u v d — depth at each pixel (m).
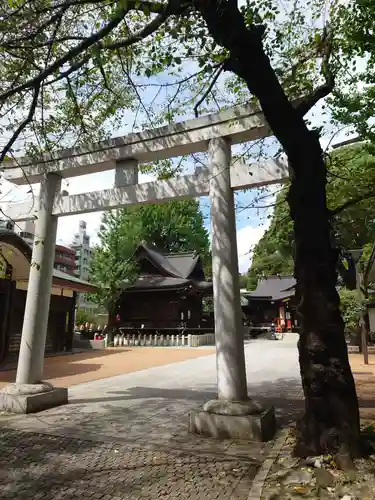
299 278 4.59
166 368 13.53
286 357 17.34
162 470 4.28
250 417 5.32
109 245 24.52
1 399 6.94
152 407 7.32
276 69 5.60
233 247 6.14
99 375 11.80
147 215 33.69
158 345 24.23
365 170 7.64
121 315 27.70
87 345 22.36
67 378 11.16
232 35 4.40
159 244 35.53
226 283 5.97
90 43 4.39
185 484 3.94
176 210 35.19
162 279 26.98
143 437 5.42
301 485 3.62
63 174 8.07
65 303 19.27
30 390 7.00
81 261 64.88
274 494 3.52
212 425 5.45
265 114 4.72
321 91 4.96
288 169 5.94
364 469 3.76
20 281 15.60
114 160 7.46
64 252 58.41
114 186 7.41
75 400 7.97
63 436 5.46
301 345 4.48
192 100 6.76
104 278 23.89
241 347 5.88
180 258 30.97
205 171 6.69
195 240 36.12
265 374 12.12
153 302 27.06
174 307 26.42
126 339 24.77
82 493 3.77
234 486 3.89
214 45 4.87
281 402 7.89
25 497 3.70
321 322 4.30
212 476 4.12
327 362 4.23
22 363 7.28
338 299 4.44
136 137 7.12
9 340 14.74
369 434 4.65
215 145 6.51
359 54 5.95
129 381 10.64
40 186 7.95
